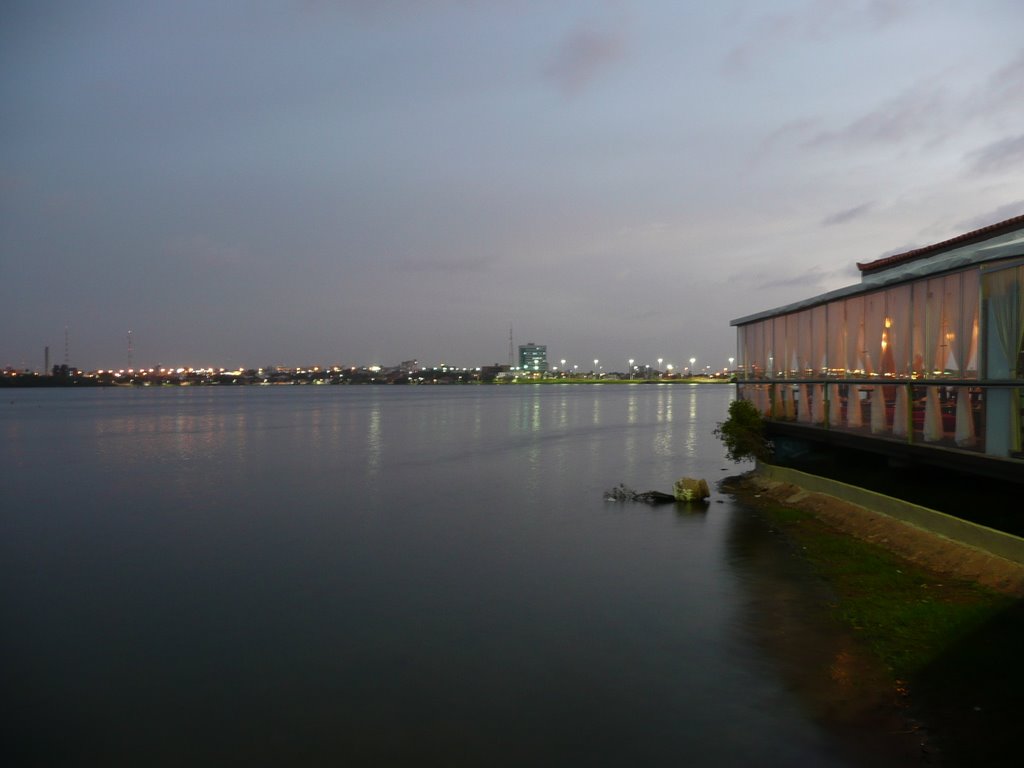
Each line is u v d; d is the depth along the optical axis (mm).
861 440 18969
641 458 39125
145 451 47719
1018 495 15312
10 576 15977
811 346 23344
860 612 11656
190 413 108625
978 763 7238
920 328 16375
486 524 20609
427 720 8781
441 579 14852
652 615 12195
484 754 7941
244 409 121938
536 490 27328
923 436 16234
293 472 34781
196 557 17516
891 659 9750
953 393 16516
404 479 31219
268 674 10312
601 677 9789
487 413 96438
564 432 60375
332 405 135625
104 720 9047
